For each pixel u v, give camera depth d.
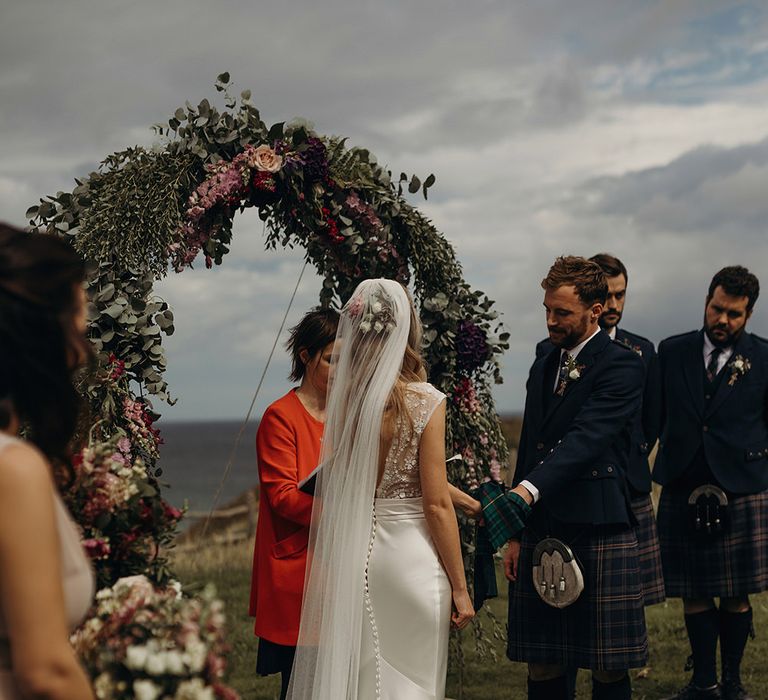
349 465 3.11
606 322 4.80
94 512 2.13
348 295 4.50
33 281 1.57
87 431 3.57
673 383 4.92
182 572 8.80
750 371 4.80
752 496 4.77
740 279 4.70
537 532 3.78
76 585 1.61
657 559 4.71
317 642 3.13
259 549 3.53
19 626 1.43
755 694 4.89
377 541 3.08
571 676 4.18
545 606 3.73
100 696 1.69
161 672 1.66
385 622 3.04
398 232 4.52
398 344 3.15
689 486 4.88
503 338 4.60
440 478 3.06
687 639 5.91
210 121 4.11
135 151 4.04
